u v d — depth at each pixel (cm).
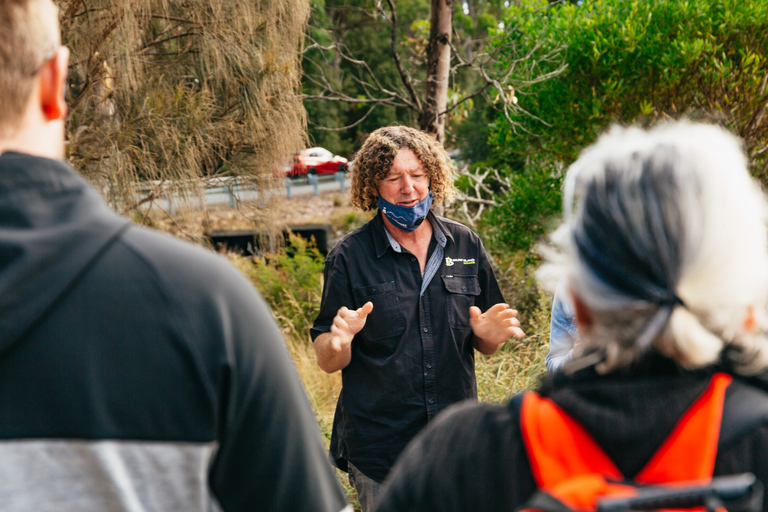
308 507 84
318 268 681
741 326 72
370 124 2397
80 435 68
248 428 79
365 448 209
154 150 430
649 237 67
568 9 513
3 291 65
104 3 410
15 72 72
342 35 1834
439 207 441
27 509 67
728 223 68
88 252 71
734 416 65
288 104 477
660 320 66
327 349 203
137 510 70
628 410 65
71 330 68
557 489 63
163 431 71
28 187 71
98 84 446
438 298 213
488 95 527
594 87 500
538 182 539
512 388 369
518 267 561
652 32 493
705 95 489
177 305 73
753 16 475
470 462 72
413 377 208
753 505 60
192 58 471
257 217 501
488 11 2352
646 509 59
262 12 465
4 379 66
